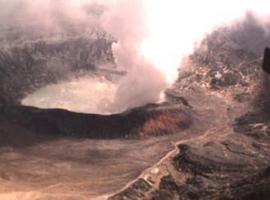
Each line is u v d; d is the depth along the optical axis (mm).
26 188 158000
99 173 171500
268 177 132000
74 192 156750
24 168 171625
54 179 165625
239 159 171750
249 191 115938
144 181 162000
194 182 158500
